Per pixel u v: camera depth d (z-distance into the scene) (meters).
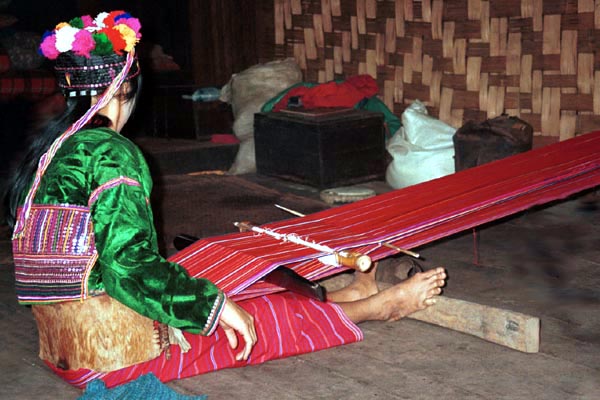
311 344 2.90
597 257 4.09
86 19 2.41
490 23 5.71
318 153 5.78
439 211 2.93
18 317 3.48
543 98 5.57
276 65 6.84
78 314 2.40
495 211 3.04
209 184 6.02
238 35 7.42
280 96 6.41
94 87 2.35
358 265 2.43
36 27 8.49
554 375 2.75
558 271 3.90
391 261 3.48
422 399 2.60
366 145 5.96
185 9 7.70
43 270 2.36
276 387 2.72
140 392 2.42
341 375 2.80
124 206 2.21
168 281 2.21
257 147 6.36
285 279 2.49
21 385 2.81
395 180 5.76
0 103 6.71
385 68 6.41
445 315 3.15
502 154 5.17
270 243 2.71
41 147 2.41
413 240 2.78
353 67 6.66
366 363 2.89
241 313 2.31
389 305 3.07
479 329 3.05
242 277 2.40
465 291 3.66
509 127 5.21
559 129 5.54
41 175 2.35
